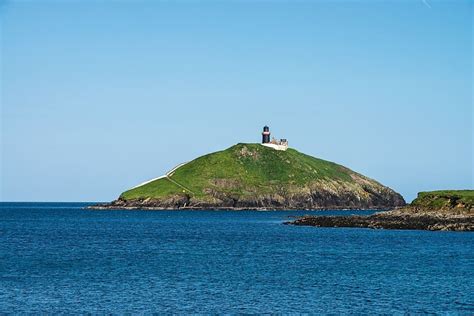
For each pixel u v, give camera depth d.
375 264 104.44
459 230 179.50
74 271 93.56
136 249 132.50
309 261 108.94
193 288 78.19
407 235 168.25
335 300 70.56
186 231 197.12
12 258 112.06
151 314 63.19
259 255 119.56
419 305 67.75
